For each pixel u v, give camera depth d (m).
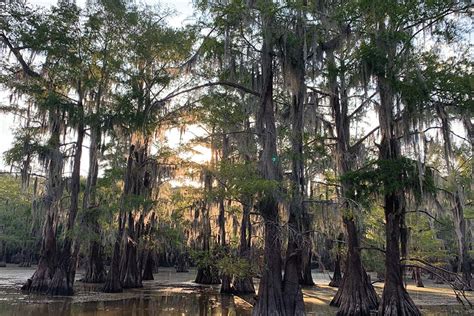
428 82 14.70
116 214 25.48
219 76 18.97
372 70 15.12
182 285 30.44
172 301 20.69
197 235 28.22
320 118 20.69
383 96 15.49
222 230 24.05
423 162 15.09
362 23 15.96
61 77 22.20
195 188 22.72
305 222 15.13
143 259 34.72
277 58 15.52
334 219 17.05
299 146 16.11
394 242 16.06
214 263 16.23
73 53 21.55
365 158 19.97
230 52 16.03
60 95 22.03
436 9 15.02
